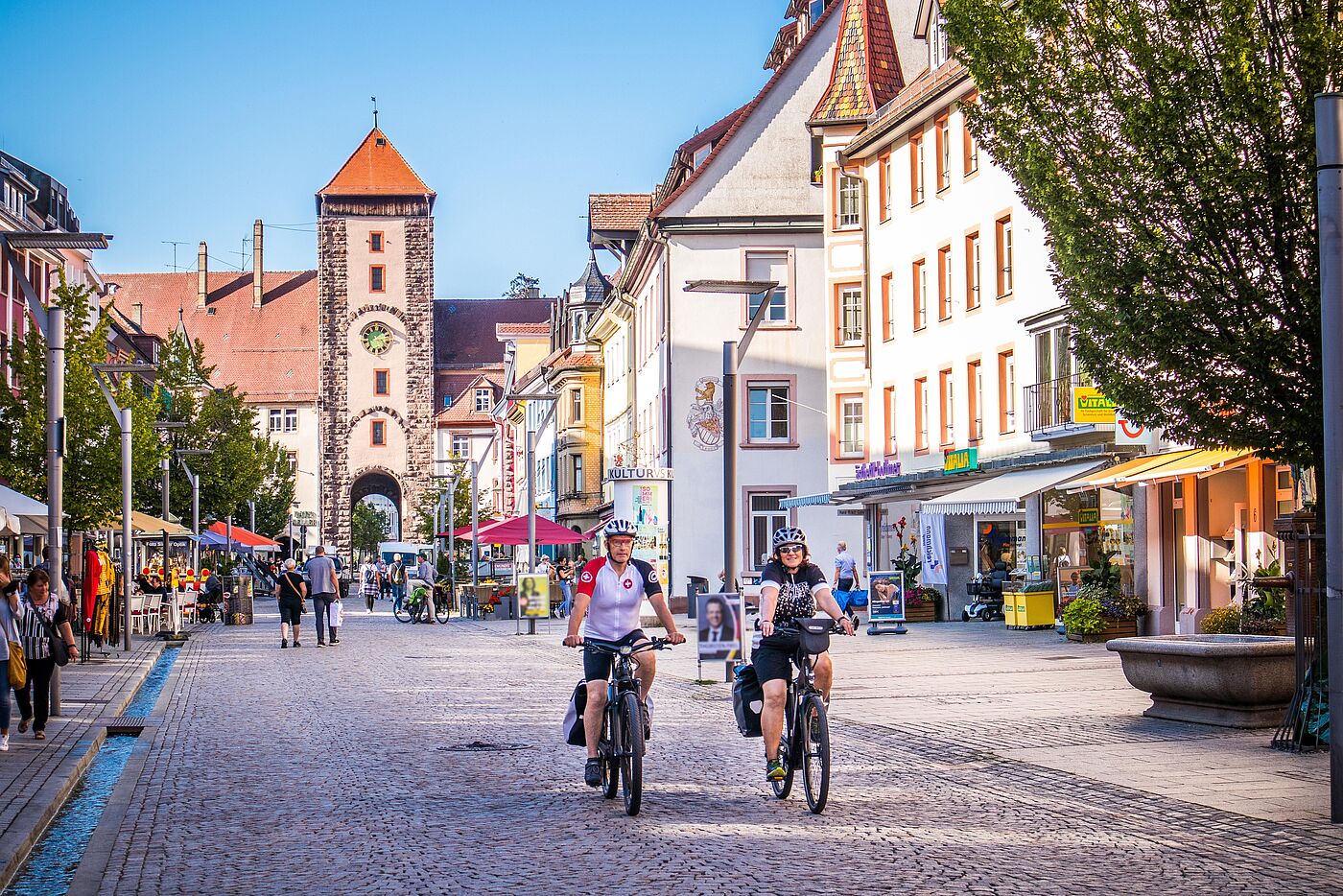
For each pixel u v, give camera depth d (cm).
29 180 6769
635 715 1130
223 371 13025
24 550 4791
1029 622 3344
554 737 1642
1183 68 1401
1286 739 1431
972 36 1552
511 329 11256
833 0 5562
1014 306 3725
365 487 12988
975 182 3950
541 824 1095
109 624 3516
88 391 4188
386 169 12144
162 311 13400
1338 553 1078
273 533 9531
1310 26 1358
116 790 1300
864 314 4816
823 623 1152
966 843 1003
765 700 1172
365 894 882
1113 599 2953
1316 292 1370
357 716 1903
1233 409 1457
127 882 924
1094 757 1397
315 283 13550
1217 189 1385
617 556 1202
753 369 5384
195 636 4188
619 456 6681
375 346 12125
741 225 5394
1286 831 1037
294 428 12850
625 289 6619
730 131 5475
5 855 962
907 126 4362
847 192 4991
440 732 1697
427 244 12138
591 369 8094
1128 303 1445
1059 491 3281
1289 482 2533
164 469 5075
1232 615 2194
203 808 1200
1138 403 1505
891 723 1698
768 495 5375
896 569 4134
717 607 1833
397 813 1160
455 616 5791
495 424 12000
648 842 1016
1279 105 1376
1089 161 1477
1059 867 927
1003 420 3812
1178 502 2895
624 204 7062
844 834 1040
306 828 1102
